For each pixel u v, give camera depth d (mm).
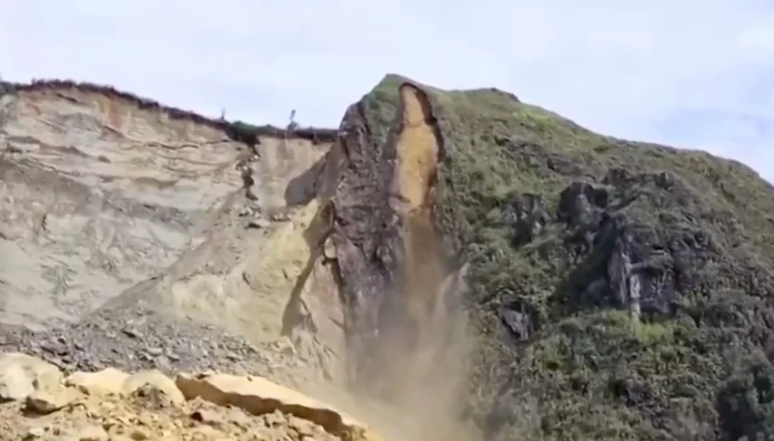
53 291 41750
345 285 39562
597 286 34969
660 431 29312
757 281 34219
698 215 37375
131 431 12242
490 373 33344
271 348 37250
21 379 13367
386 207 41688
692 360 31219
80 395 13367
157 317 37750
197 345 36062
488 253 38531
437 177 42625
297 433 13484
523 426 30531
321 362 36656
